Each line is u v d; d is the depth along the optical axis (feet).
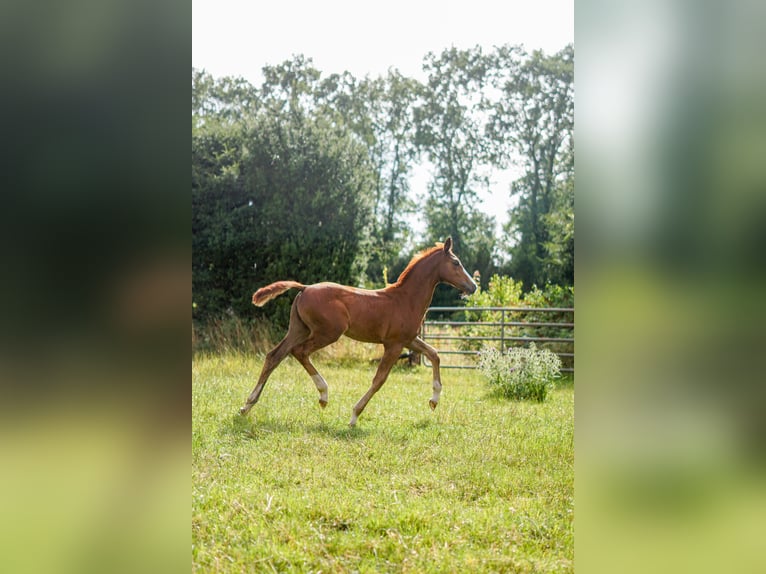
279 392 26.12
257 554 10.30
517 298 43.16
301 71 88.28
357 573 10.05
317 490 13.99
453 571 10.02
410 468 16.25
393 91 90.68
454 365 39.93
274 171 50.67
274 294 23.20
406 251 83.51
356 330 23.41
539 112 87.86
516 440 19.38
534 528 12.20
